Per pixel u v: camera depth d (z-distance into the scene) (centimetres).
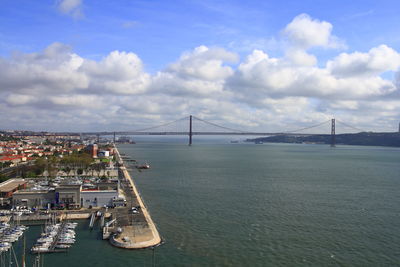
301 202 18400
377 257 10800
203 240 12156
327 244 11869
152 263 10175
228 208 16912
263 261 10438
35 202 15888
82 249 11181
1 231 12462
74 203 16012
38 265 9750
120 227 13050
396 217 15375
